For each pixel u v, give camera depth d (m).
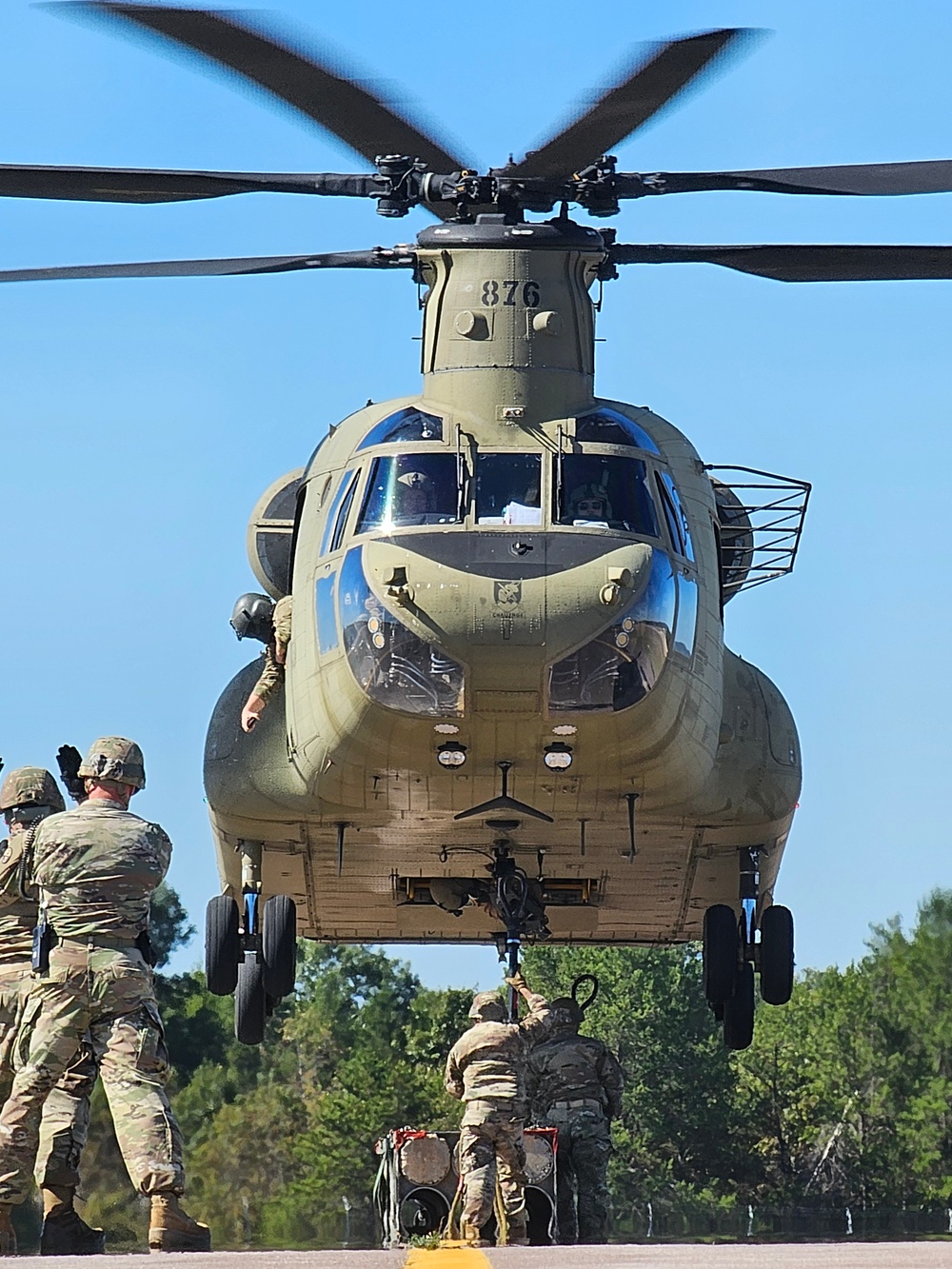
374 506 36.69
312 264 39.06
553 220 38.16
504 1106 33.19
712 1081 129.50
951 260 37.62
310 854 42.16
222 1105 110.69
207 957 43.25
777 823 41.41
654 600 35.59
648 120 35.75
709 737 38.09
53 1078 26.19
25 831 29.75
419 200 37.91
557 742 35.69
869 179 36.16
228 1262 19.80
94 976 26.02
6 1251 25.97
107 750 27.22
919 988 125.94
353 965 128.38
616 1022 131.00
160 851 26.92
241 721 40.56
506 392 37.34
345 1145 110.44
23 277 38.56
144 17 29.52
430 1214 39.38
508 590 34.91
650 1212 112.88
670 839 40.91
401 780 37.12
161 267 38.62
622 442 37.47
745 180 36.91
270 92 33.78
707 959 42.88
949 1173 122.81
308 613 37.38
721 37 30.88
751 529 41.00
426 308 38.53
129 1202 81.12
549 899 43.84
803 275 38.72
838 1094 126.00
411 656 35.03
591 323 38.50
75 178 35.72
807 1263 18.14
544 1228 37.34
